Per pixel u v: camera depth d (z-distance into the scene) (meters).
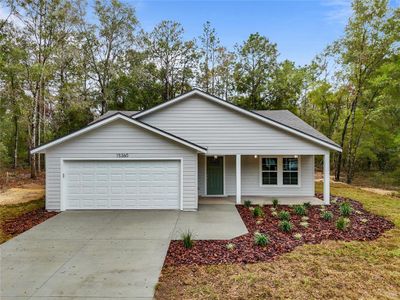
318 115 30.78
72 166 11.26
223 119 12.91
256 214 10.43
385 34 20.56
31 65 20.41
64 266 6.09
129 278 5.54
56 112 24.91
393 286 5.25
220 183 14.62
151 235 8.22
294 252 6.88
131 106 29.70
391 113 23.00
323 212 10.84
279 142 12.78
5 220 10.01
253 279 5.45
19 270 5.91
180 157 11.29
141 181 11.38
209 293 4.96
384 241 7.76
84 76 27.03
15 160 27.12
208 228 8.88
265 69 31.19
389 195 15.62
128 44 27.14
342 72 23.23
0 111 21.22
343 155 27.19
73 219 9.98
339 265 6.13
